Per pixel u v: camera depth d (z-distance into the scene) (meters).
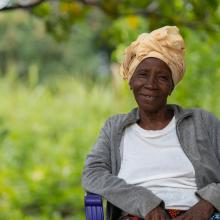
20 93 13.75
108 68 20.38
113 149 3.32
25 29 19.95
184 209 3.13
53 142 11.65
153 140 3.27
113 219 3.30
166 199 3.15
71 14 6.16
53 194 8.34
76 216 7.96
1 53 20.12
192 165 3.20
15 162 10.40
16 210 7.86
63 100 13.53
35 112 12.69
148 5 5.60
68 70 19.98
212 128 3.31
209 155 3.24
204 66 7.66
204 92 7.85
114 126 3.36
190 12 5.54
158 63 3.22
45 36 19.73
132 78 3.30
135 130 3.32
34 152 10.73
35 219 7.62
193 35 7.36
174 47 3.24
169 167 3.21
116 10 5.84
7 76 15.42
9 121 12.04
